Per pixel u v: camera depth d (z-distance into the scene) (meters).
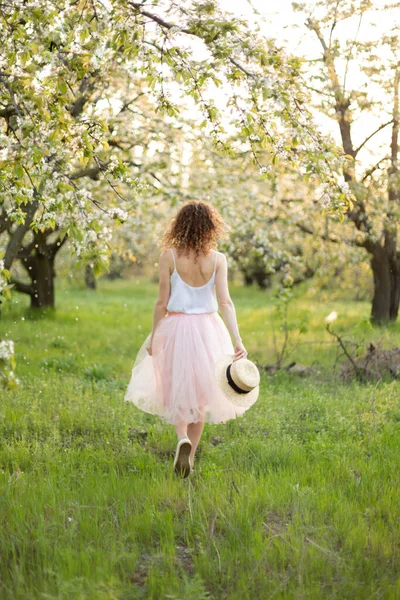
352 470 4.86
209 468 4.75
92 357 10.64
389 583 3.24
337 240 13.56
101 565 3.33
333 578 3.34
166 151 10.68
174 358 4.66
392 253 14.00
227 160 11.39
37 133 4.61
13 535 3.63
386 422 6.03
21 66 4.68
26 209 7.34
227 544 3.62
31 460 4.98
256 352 11.17
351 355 9.91
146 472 4.78
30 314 15.59
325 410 6.50
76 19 5.25
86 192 4.97
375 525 3.84
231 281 35.56
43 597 3.05
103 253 4.93
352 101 10.84
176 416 4.62
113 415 6.22
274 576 3.31
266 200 13.19
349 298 24.05
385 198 12.23
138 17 5.09
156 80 5.20
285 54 5.16
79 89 7.74
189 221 4.70
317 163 5.12
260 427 6.05
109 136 9.17
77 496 4.19
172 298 4.76
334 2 10.34
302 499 4.14
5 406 6.42
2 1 4.68
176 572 3.30
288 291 10.96
